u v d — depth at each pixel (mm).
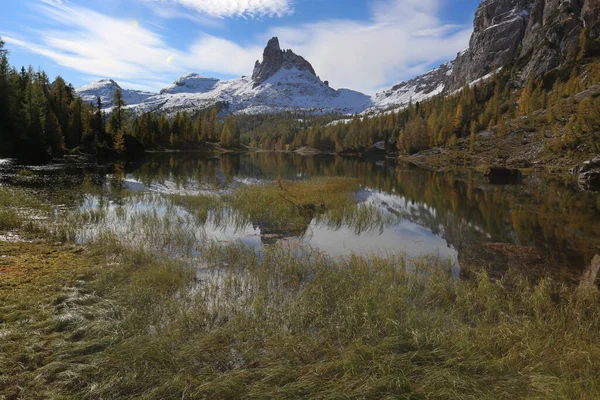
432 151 105000
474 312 7977
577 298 8617
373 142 147875
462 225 18875
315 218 19000
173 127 113938
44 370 5137
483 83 152875
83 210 18000
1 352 5410
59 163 47188
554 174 50188
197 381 5188
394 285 9039
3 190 20766
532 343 6332
